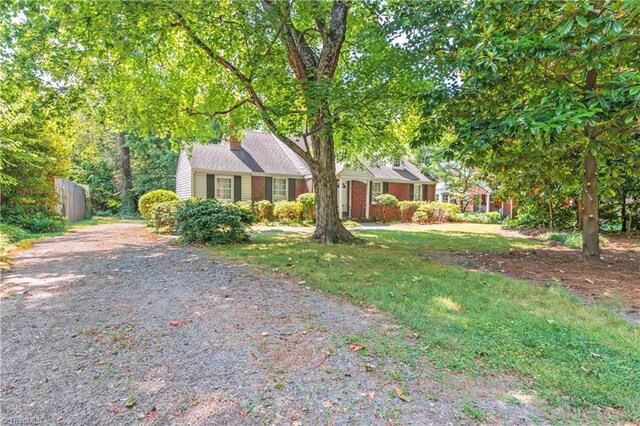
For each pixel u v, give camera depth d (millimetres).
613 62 4473
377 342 2725
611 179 6801
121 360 2451
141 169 23203
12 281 4457
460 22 5121
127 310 3406
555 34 3969
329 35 7684
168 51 8828
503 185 11508
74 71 6801
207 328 2982
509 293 4004
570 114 3643
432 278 4633
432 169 24172
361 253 6602
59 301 3666
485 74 4523
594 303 3766
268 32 7141
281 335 2846
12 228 8836
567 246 8125
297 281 4488
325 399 2035
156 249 6973
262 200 16453
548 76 4750
